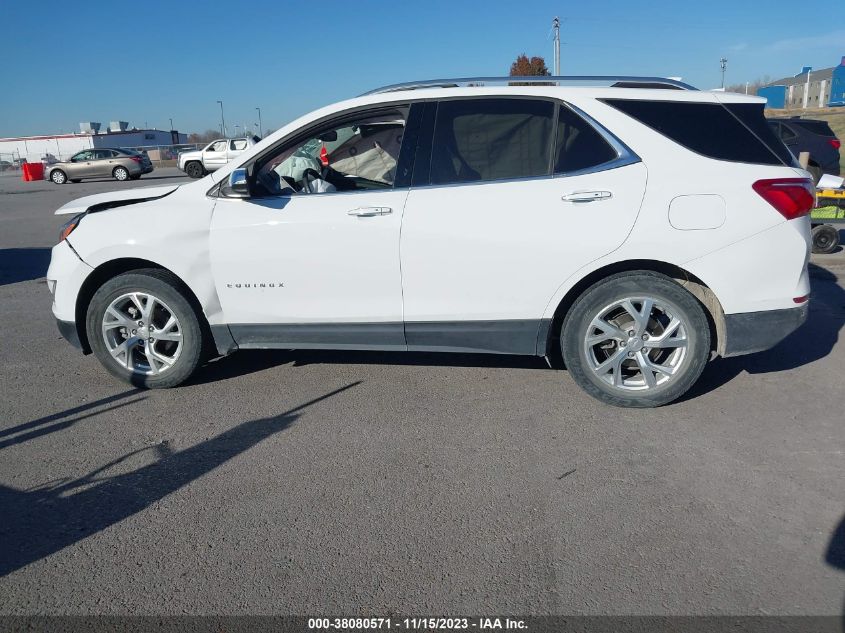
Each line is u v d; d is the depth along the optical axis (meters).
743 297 4.08
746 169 4.04
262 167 4.57
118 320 4.69
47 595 2.72
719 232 4.00
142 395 4.72
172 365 4.71
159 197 4.82
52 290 4.77
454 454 3.80
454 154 4.29
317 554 2.94
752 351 4.18
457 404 4.47
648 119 4.14
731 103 4.16
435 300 4.31
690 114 4.15
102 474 3.66
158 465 3.74
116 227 4.55
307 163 4.93
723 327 4.14
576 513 3.20
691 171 4.04
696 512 3.19
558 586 2.71
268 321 4.54
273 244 4.37
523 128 4.25
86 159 29.98
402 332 4.42
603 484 3.45
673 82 4.41
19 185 29.84
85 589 2.75
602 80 4.40
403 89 4.52
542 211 4.11
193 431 4.15
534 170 4.21
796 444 3.83
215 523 3.19
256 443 3.98
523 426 4.12
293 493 3.43
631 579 2.74
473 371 5.04
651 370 4.24
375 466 3.68
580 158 4.16
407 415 4.31
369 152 4.76
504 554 2.91
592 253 4.08
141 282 4.57
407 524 3.14
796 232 4.04
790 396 4.49
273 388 4.80
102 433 4.15
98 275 4.75
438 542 3.01
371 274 4.32
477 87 4.38
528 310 4.25
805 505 3.22
